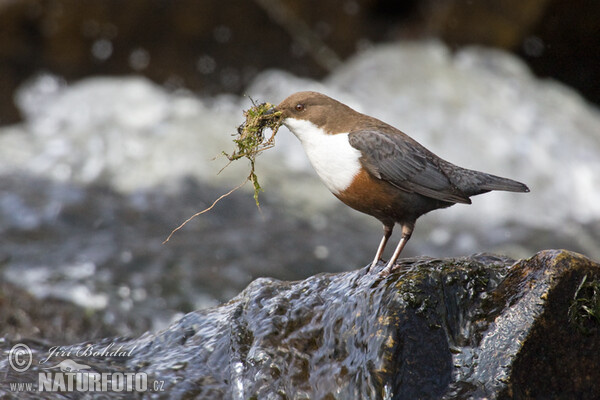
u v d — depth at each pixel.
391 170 6.23
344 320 5.44
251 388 5.59
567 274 5.07
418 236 13.40
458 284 5.32
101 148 14.83
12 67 17.95
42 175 13.88
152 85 17.69
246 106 17.86
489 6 18.55
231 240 12.01
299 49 19.41
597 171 15.22
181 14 18.36
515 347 4.93
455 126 15.84
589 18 17.91
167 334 6.54
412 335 5.05
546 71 19.34
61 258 10.85
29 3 17.44
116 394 5.71
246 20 18.83
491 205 14.56
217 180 14.14
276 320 5.86
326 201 14.17
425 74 17.28
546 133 15.82
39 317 8.96
